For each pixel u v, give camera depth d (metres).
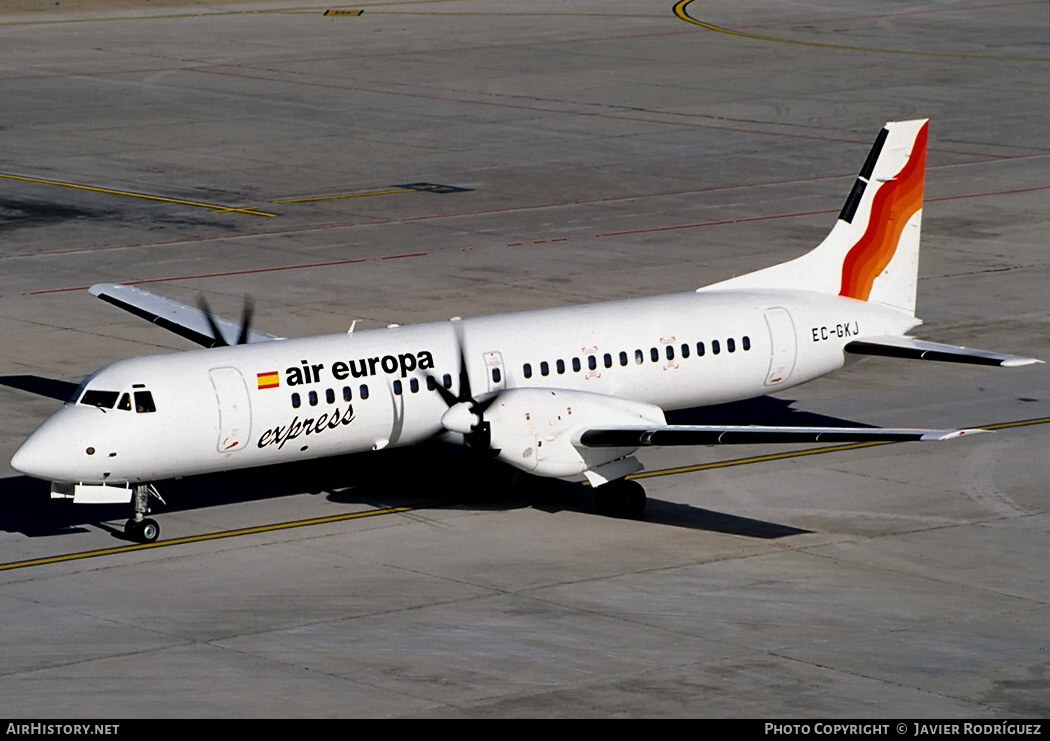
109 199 196.00
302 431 96.19
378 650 78.94
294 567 91.25
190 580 88.94
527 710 71.69
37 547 94.38
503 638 80.69
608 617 83.88
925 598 87.31
